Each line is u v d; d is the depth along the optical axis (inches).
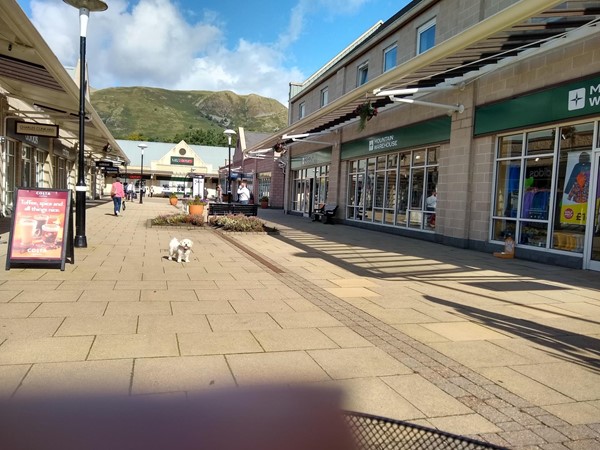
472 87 467.5
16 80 459.5
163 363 141.3
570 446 107.0
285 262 360.8
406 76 385.7
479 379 143.5
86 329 171.0
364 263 366.9
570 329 199.0
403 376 142.9
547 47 368.2
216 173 2422.5
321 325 192.2
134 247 404.5
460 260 392.8
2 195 598.5
